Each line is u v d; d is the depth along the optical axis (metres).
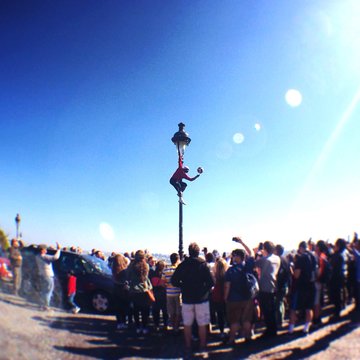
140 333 6.50
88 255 9.26
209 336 6.58
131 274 6.67
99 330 6.21
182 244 7.98
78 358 3.87
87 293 8.45
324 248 7.07
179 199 8.19
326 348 5.10
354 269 8.19
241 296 5.75
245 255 6.22
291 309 6.29
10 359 2.89
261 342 5.74
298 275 6.14
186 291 5.39
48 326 3.70
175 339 6.23
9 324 3.13
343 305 8.59
